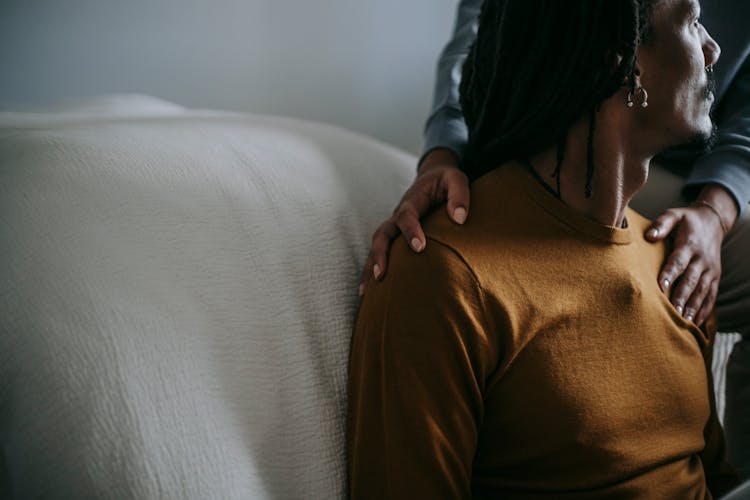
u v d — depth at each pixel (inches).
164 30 68.0
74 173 24.6
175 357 22.3
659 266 31.8
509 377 25.9
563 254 27.2
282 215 28.5
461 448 24.7
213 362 23.4
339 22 75.1
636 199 42.4
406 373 24.2
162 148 27.9
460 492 24.6
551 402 26.0
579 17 24.4
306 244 28.5
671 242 33.7
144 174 26.0
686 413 29.6
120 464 20.3
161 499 20.6
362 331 26.3
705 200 37.4
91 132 28.1
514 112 27.0
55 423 20.2
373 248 27.9
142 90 68.6
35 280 21.5
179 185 26.4
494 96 27.5
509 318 25.0
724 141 39.9
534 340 26.0
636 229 31.8
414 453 23.9
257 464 23.4
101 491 20.0
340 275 29.2
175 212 25.4
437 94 40.0
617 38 24.5
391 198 34.7
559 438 26.2
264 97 74.2
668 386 29.0
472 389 24.8
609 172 27.1
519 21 25.6
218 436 22.4
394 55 78.5
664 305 30.1
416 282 24.9
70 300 21.3
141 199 25.0
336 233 29.9
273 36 72.8
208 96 71.7
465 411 24.7
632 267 28.8
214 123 33.0
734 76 42.6
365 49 77.2
